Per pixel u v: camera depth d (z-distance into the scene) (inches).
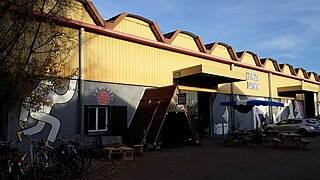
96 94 570.6
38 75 394.9
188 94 994.1
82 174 337.4
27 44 435.8
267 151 542.0
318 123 869.8
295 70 1328.7
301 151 538.3
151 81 673.6
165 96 597.9
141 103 635.5
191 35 783.7
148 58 673.6
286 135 584.7
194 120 877.8
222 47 892.6
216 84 842.2
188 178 312.7
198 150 559.8
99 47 583.5
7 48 369.1
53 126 509.7
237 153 514.6
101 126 585.3
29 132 482.9
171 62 727.7
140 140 560.7
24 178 299.4
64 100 526.9
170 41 714.8
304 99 1370.6
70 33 531.5
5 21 380.8
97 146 478.0
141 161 430.9
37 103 427.5
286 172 338.0
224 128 878.4
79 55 548.4
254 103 693.9
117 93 605.9
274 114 1125.1
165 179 310.0
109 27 590.6
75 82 542.9
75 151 332.2
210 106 852.6
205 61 825.5
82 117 542.9
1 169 289.3
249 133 710.5
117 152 446.0
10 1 374.3
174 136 669.3
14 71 367.9
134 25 647.8
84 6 564.7
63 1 445.4
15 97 421.4
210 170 355.6
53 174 335.3
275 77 1155.9
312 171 343.0
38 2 422.0
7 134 461.1
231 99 913.5
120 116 603.2
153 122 572.4
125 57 627.8
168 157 468.8
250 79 1003.3
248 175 323.3
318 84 1496.1
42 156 316.5
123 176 328.2
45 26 448.1
